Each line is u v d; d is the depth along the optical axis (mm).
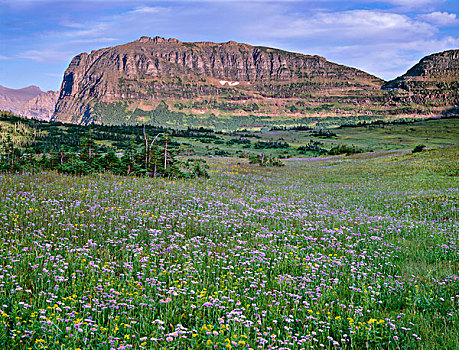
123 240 14156
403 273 12508
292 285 10891
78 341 6922
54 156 42438
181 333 7098
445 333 7949
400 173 53125
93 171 40062
